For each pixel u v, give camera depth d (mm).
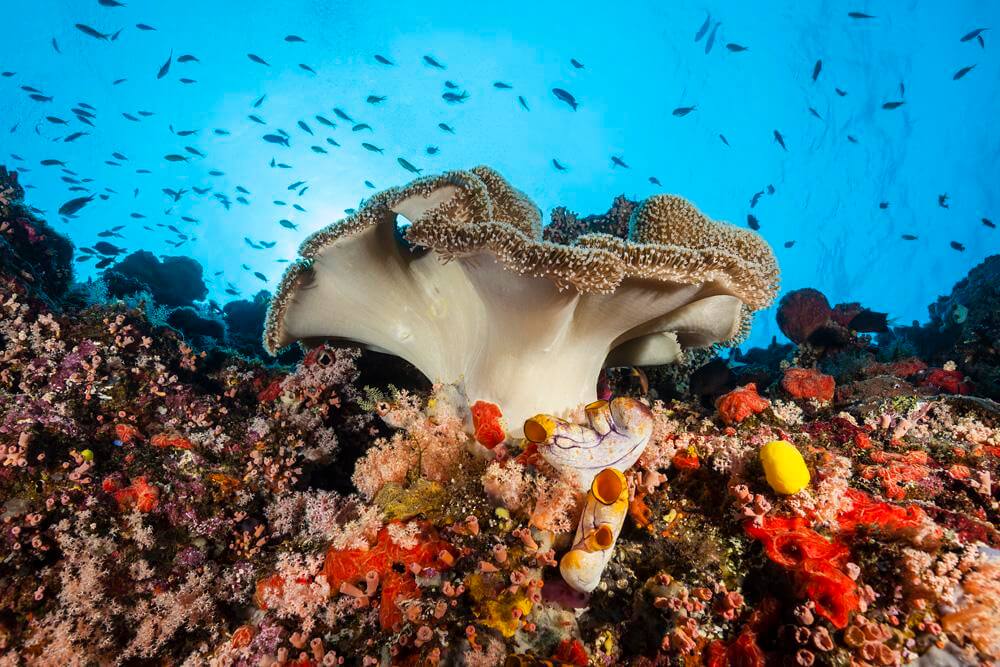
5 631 344
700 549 325
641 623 317
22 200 911
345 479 581
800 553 291
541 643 310
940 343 1394
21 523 375
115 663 351
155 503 423
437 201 439
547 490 333
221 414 552
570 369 450
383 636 317
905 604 267
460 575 327
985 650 243
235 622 383
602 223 865
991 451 407
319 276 517
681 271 360
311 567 349
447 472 388
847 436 421
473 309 476
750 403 448
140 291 1143
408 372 680
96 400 504
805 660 260
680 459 370
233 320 1545
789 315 1118
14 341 522
